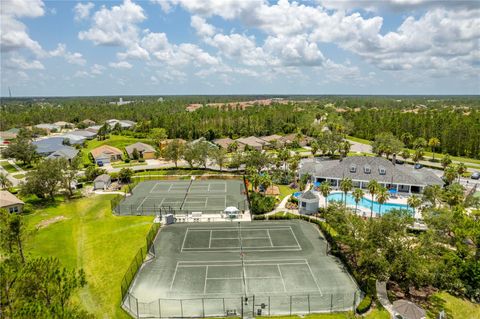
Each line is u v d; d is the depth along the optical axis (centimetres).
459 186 7194
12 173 11344
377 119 18738
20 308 2345
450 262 4422
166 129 18438
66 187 8556
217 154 11712
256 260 5212
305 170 9850
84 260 5206
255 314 3872
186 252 5497
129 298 4047
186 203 8100
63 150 13525
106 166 12538
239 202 8188
